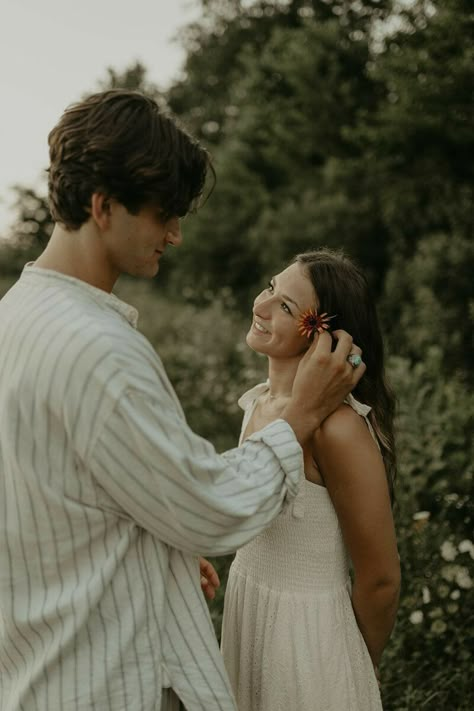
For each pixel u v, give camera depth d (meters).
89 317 1.30
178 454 1.28
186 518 1.32
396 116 7.12
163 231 1.39
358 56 10.74
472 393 5.09
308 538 1.72
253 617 1.82
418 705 2.45
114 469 1.27
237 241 12.22
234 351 7.40
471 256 6.47
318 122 10.73
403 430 3.76
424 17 6.73
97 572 1.34
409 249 8.20
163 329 9.20
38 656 1.37
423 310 6.57
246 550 1.85
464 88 6.42
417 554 3.03
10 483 1.35
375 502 1.63
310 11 14.57
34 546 1.35
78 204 1.34
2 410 1.33
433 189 7.62
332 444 1.63
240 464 1.43
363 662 1.77
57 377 1.26
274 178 12.90
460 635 2.67
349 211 9.79
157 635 1.38
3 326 1.38
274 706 1.75
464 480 3.51
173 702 1.47
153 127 1.33
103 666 1.33
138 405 1.26
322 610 1.72
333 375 1.55
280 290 1.79
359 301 1.78
